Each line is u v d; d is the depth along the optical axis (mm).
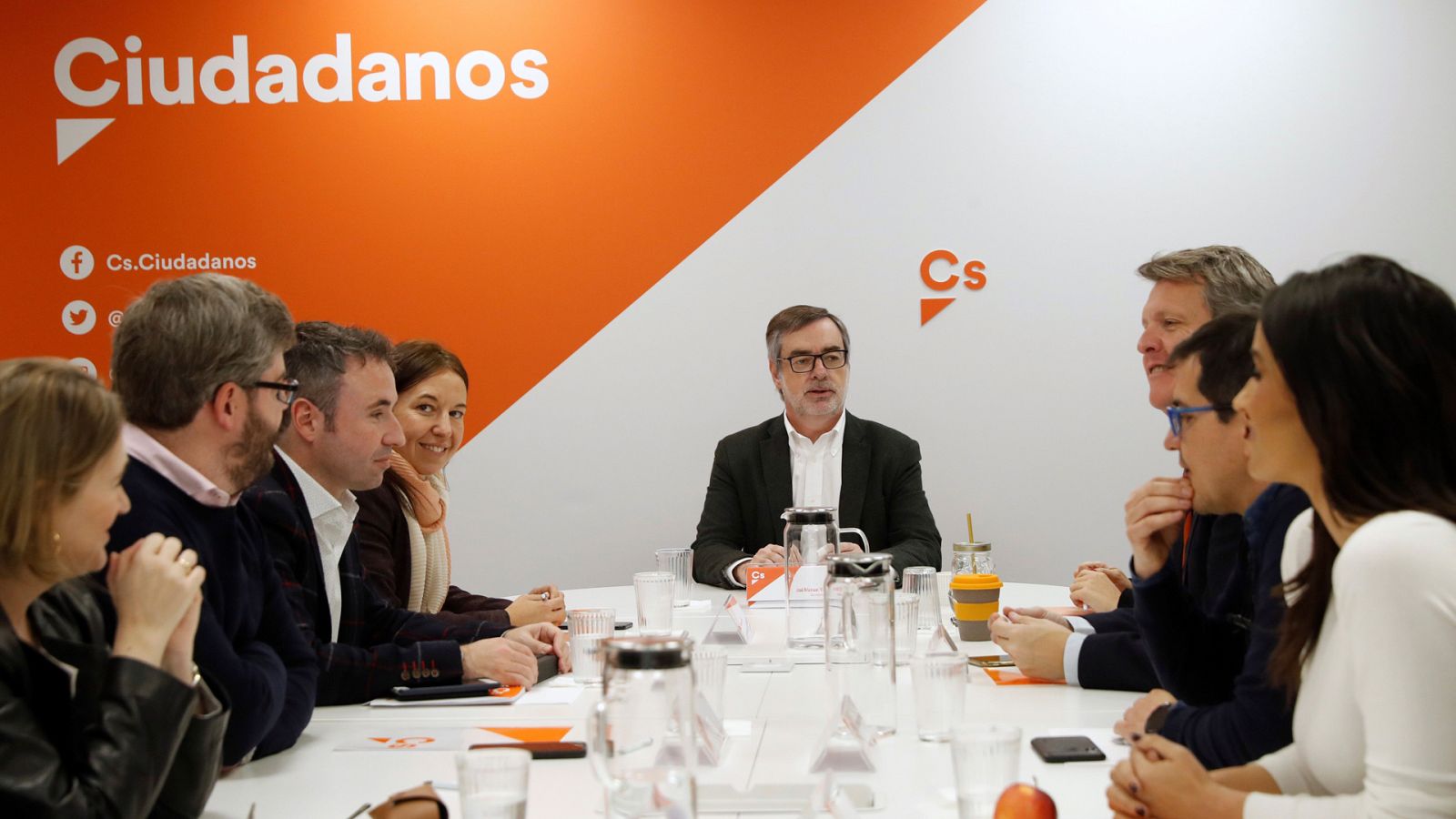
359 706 1989
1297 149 4066
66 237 4230
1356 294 1166
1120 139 4102
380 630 2438
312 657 1827
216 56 4215
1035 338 4141
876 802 1383
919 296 4152
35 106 4215
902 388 4172
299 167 4219
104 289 4227
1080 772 1481
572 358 4219
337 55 4215
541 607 2613
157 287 1657
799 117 4156
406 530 2775
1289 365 1189
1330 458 1169
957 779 1232
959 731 1233
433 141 4215
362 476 2203
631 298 4203
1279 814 1159
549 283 4211
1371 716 1105
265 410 1673
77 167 4223
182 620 1396
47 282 4230
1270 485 1549
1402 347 1146
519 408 4234
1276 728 1394
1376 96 4043
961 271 4141
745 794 1386
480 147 4207
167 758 1296
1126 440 4121
